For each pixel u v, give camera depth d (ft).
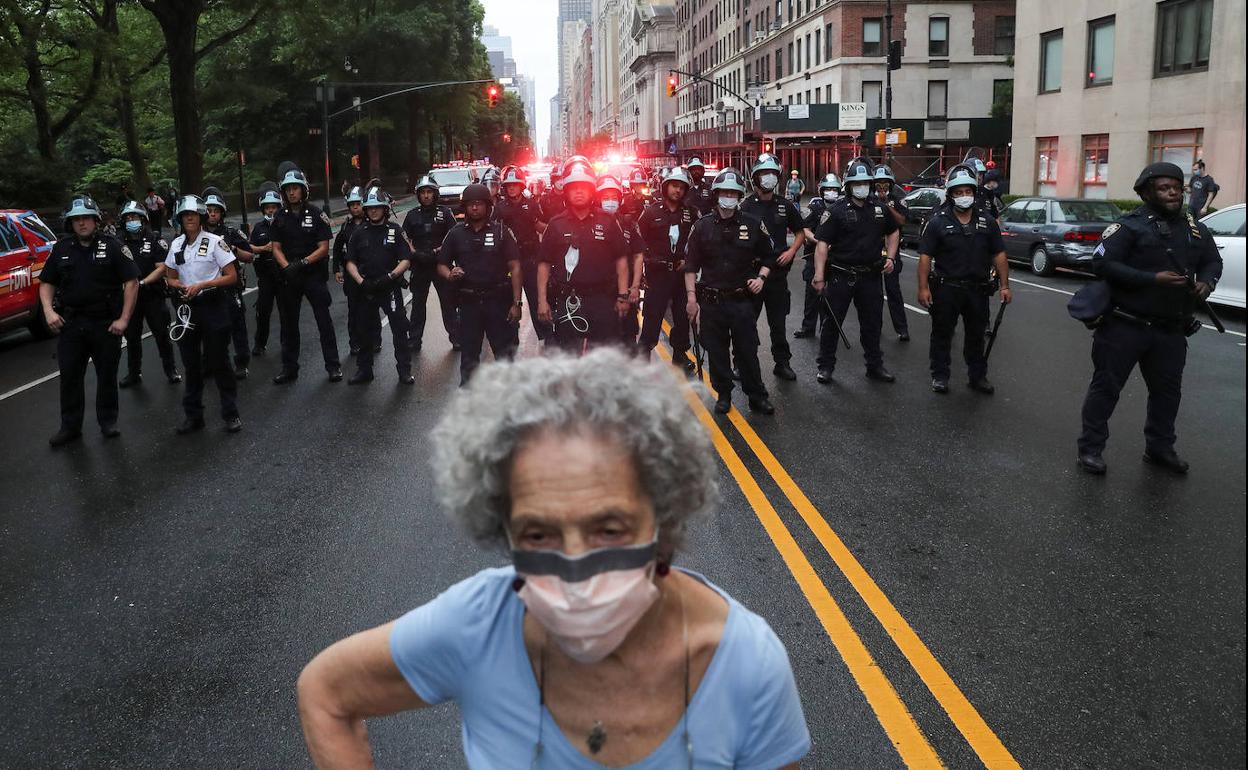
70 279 26.11
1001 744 11.41
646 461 4.31
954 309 29.32
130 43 115.44
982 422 26.37
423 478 22.77
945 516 19.27
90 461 24.82
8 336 47.57
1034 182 106.01
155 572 17.53
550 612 4.23
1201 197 71.67
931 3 166.81
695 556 17.44
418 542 18.69
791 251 31.40
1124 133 89.40
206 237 26.81
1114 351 21.27
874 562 17.04
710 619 4.76
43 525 20.20
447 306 38.65
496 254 29.58
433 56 196.44
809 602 15.42
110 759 11.68
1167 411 21.68
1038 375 32.22
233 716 12.58
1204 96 78.95
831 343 31.42
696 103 306.14
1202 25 79.30
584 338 27.91
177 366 37.93
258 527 19.75
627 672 4.63
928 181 142.61
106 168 171.12
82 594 16.65
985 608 15.10
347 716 5.14
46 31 89.35
